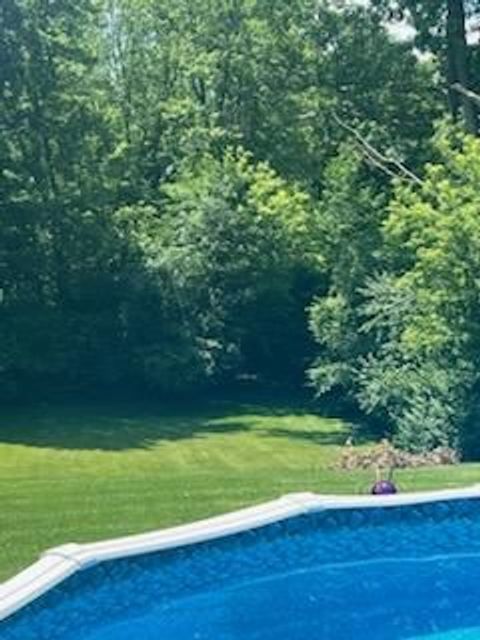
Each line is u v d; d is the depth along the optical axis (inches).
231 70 1330.0
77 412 1165.7
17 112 1191.6
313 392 1266.0
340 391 1175.0
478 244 884.6
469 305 900.6
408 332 919.7
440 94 1302.9
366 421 1138.0
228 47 1327.5
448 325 904.3
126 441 1031.0
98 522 550.9
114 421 1127.0
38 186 1203.2
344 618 429.1
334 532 502.9
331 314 1114.7
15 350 1187.9
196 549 464.4
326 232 1151.0
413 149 1266.0
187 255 1193.4
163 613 413.1
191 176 1239.5
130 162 1289.4
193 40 1346.0
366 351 1095.0
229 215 1189.1
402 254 1058.1
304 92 1315.2
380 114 1306.6
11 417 1134.4
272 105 1327.5
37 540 515.8
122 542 450.0
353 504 519.8
